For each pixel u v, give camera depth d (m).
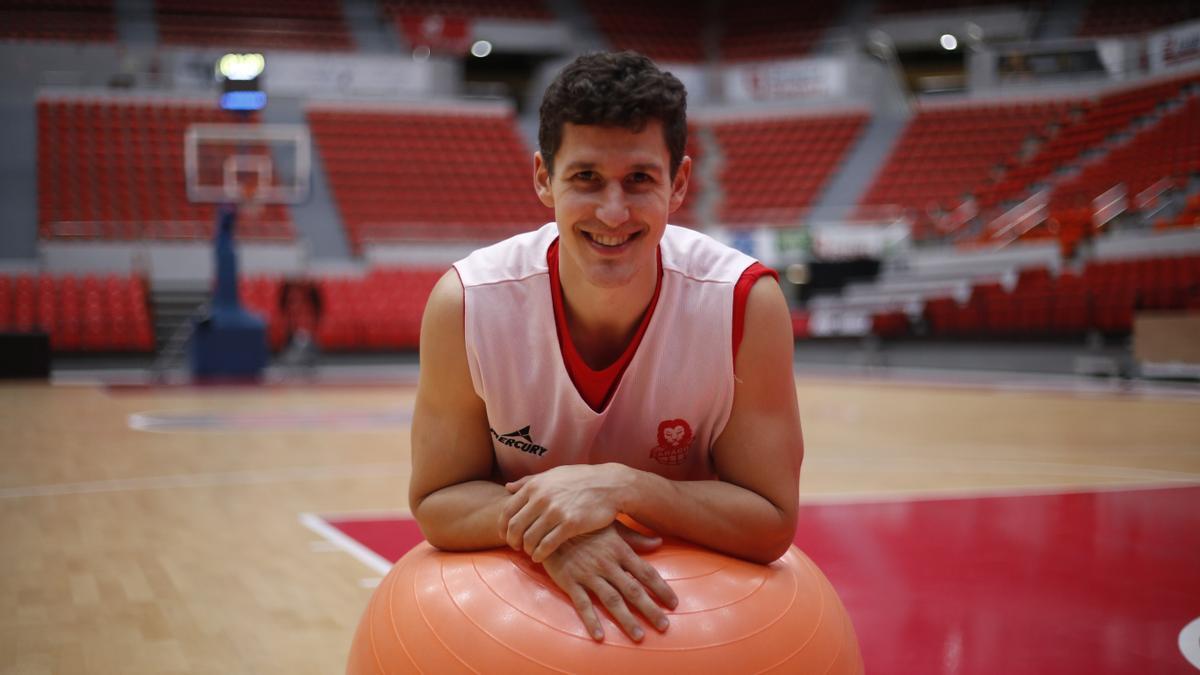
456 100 19.58
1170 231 12.99
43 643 2.57
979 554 3.55
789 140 19.59
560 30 21.45
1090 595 2.99
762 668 1.40
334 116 18.97
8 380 12.60
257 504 4.61
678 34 22.48
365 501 4.70
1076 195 15.32
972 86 19.28
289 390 11.49
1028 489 5.01
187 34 19.58
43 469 5.71
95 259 15.20
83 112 17.52
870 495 4.83
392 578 1.63
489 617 1.42
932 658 2.41
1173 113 16.30
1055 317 12.48
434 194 17.97
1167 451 6.47
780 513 1.59
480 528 1.56
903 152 18.61
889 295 15.69
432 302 1.61
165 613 2.85
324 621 2.77
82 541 3.83
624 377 1.57
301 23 20.31
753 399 1.60
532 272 1.56
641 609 1.40
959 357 13.71
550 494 1.45
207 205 16.42
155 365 14.20
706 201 18.66
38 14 19.00
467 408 1.64
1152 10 19.70
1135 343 10.83
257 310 15.08
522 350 1.57
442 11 21.52
